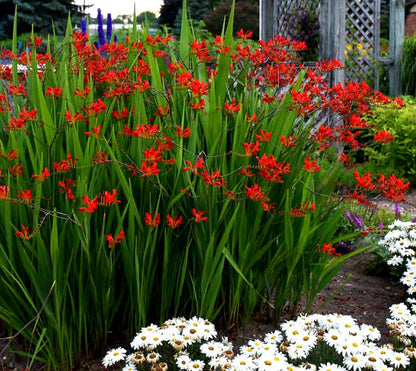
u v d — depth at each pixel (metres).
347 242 3.98
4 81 2.64
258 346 2.00
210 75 2.58
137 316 2.25
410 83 8.60
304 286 2.50
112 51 2.46
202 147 2.32
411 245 3.14
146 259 2.18
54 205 2.08
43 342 2.09
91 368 2.19
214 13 18.83
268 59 2.53
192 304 2.30
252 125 2.34
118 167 1.98
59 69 2.55
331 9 7.38
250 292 2.34
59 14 23.94
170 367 2.03
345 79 8.31
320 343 2.11
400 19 8.28
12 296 2.10
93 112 2.04
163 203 2.19
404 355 1.97
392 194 2.23
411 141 6.07
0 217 2.04
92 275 2.11
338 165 2.46
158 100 2.32
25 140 2.19
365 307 3.02
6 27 23.06
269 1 9.42
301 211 2.19
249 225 2.32
